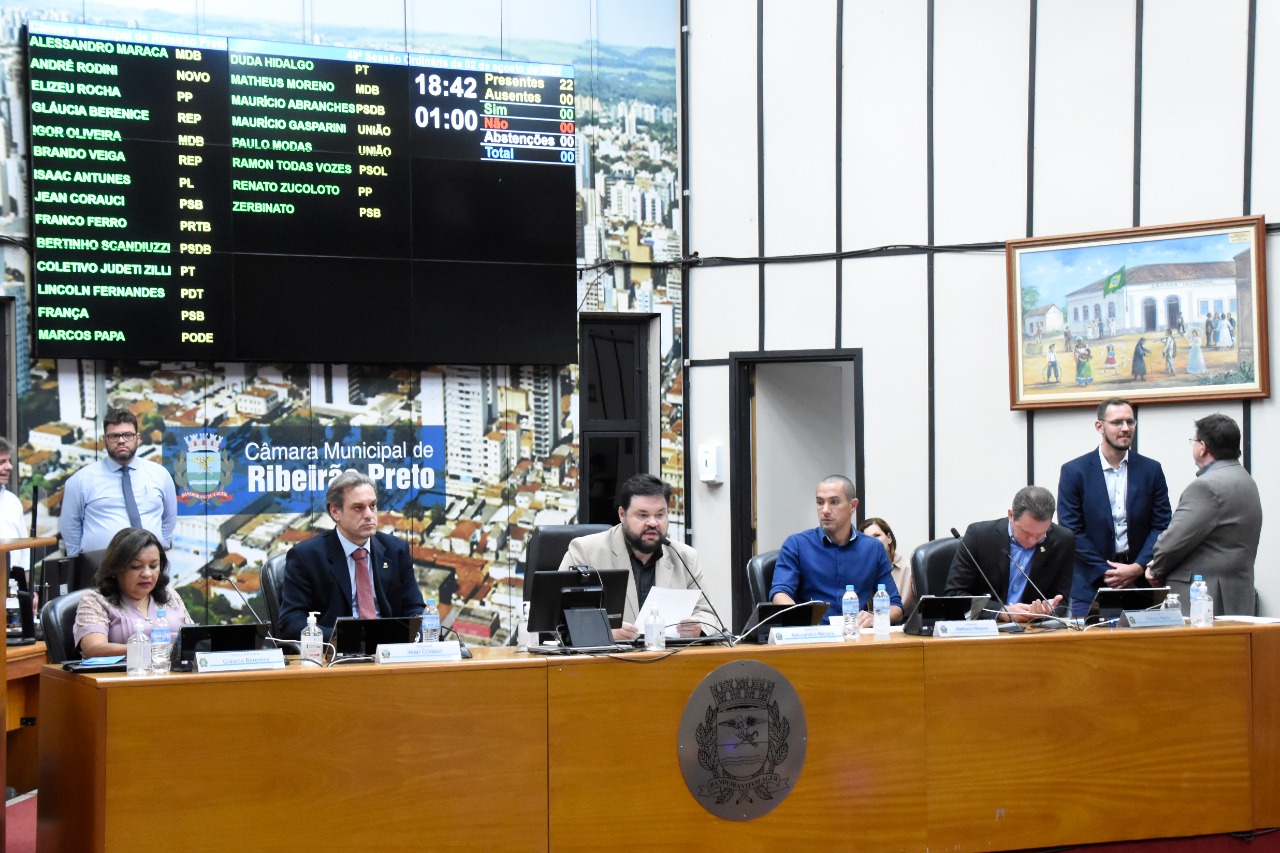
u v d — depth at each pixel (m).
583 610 3.69
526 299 6.95
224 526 6.51
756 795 3.62
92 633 4.02
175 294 6.34
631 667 3.53
